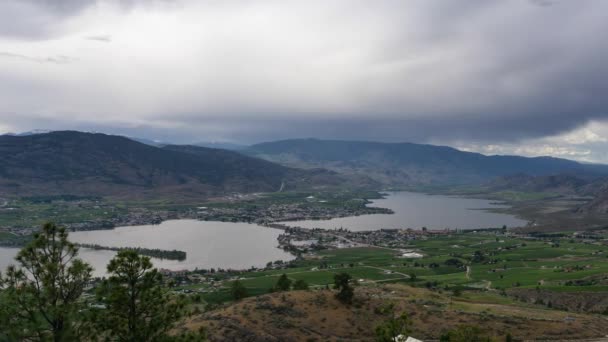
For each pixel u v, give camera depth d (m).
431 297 152.25
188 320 115.69
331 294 131.88
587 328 118.69
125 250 46.03
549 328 116.31
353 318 118.38
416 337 108.94
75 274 43.47
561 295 190.62
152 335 45.53
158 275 46.44
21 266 42.66
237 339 103.88
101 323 43.41
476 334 70.25
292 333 108.69
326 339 107.44
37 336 41.00
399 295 148.38
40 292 41.50
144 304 45.28
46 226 44.12
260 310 118.81
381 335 59.38
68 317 41.12
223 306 129.88
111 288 44.59
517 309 140.12
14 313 40.31
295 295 129.62
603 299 180.00
